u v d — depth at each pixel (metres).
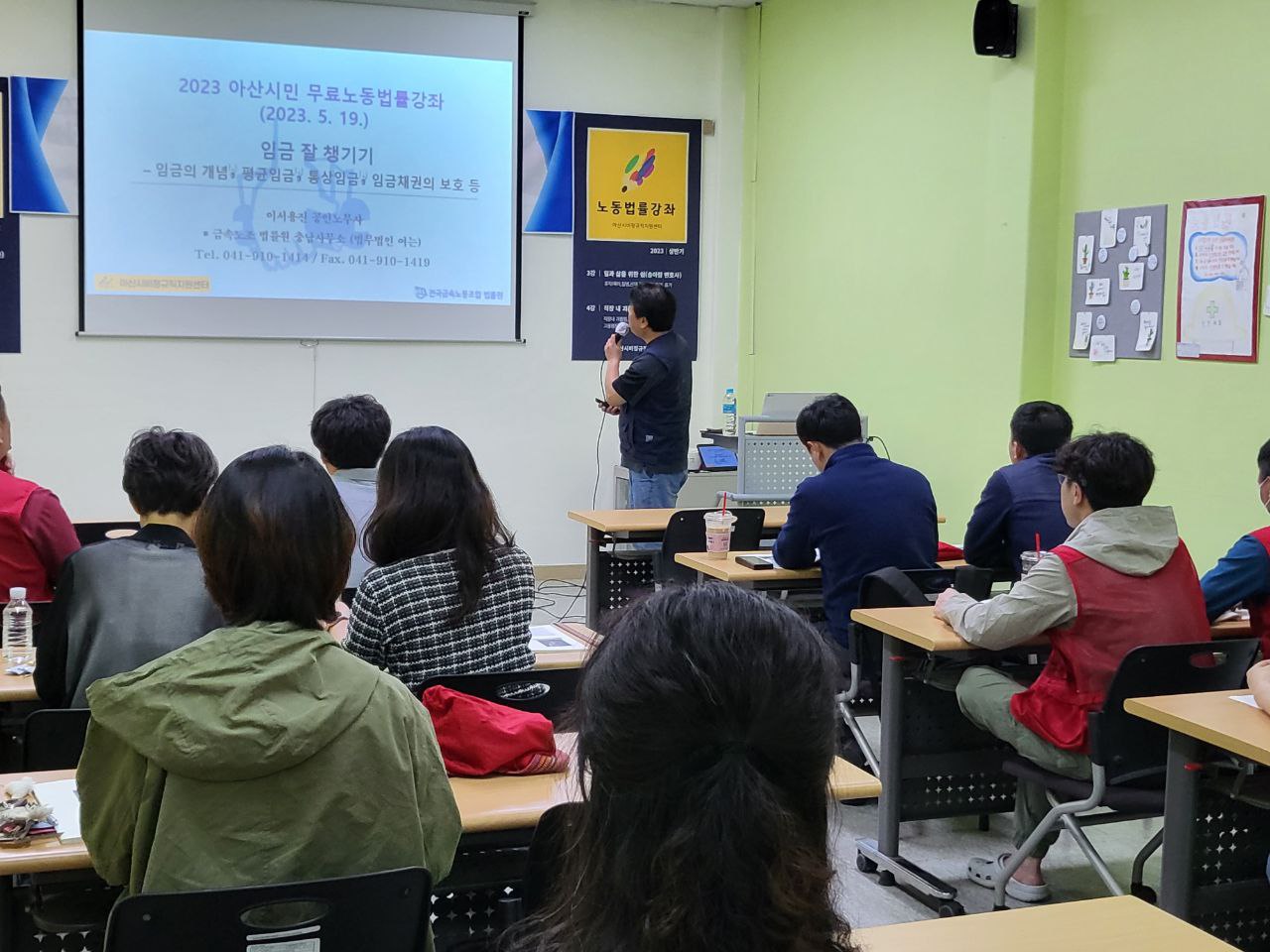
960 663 3.07
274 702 1.37
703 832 0.67
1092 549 2.66
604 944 0.70
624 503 6.82
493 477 6.82
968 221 5.21
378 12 6.37
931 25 5.44
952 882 3.12
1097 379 4.64
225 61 6.16
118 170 6.04
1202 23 4.11
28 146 5.91
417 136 6.49
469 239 6.63
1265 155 3.88
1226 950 1.38
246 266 6.27
